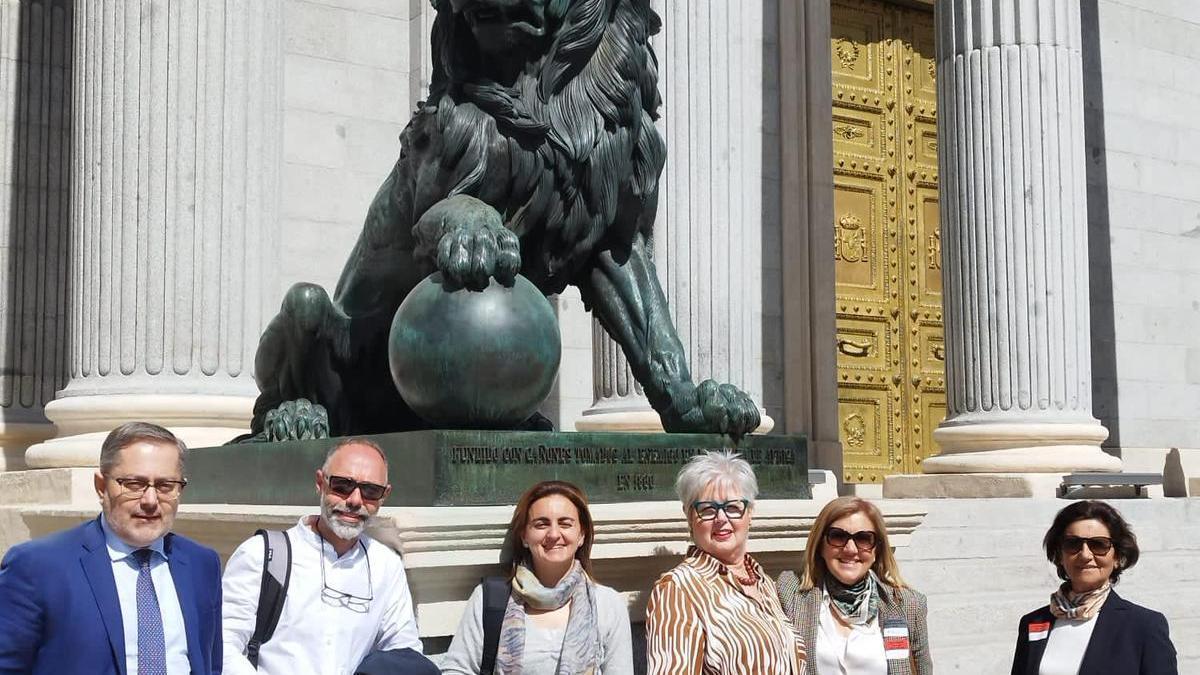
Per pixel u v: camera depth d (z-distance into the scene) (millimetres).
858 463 19016
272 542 4309
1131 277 20375
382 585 4375
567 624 4371
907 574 10203
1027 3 15352
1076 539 5648
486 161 5605
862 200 19531
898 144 20047
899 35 20312
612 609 4488
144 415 9867
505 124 5637
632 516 5102
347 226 14438
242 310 10336
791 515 5602
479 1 5469
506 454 5113
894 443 19438
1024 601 10328
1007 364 15055
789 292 17719
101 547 3637
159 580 3705
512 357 5188
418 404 5320
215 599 3830
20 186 13656
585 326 15547
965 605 10000
